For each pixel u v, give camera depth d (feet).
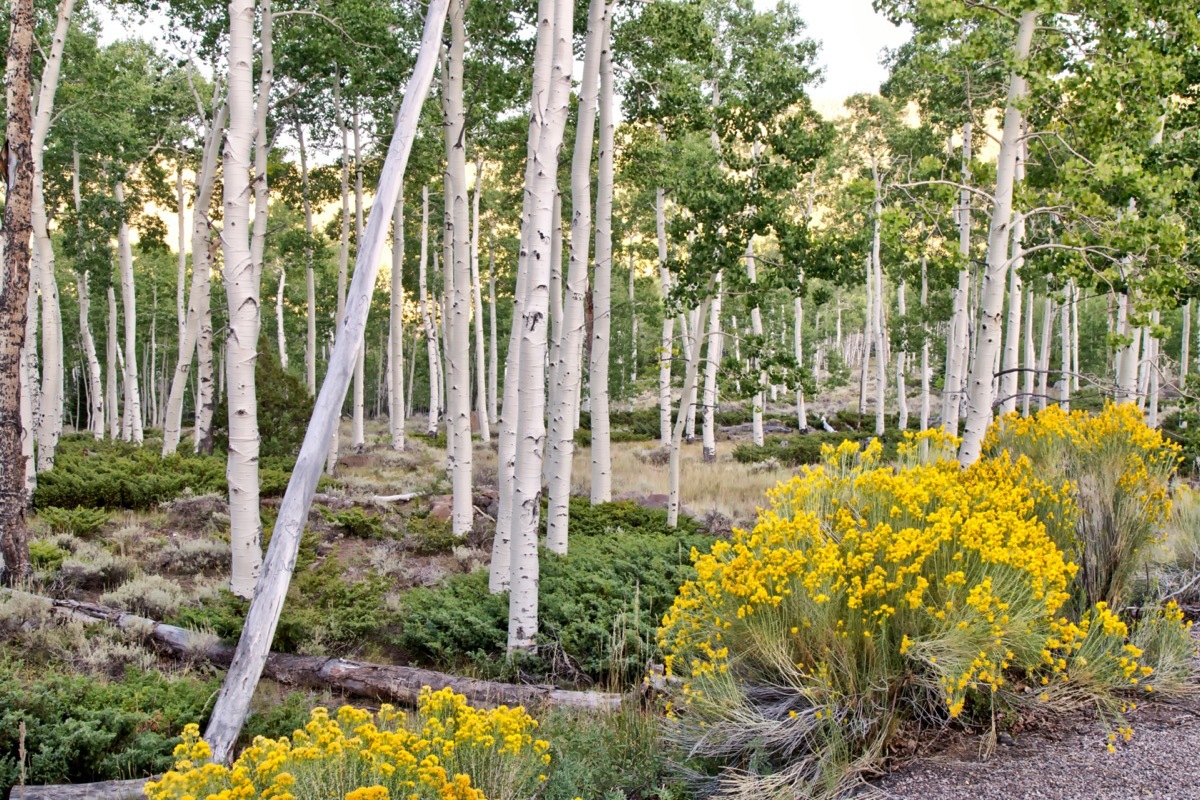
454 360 38.40
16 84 27.35
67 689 17.30
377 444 82.79
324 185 77.36
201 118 59.26
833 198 102.01
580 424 103.50
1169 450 20.22
